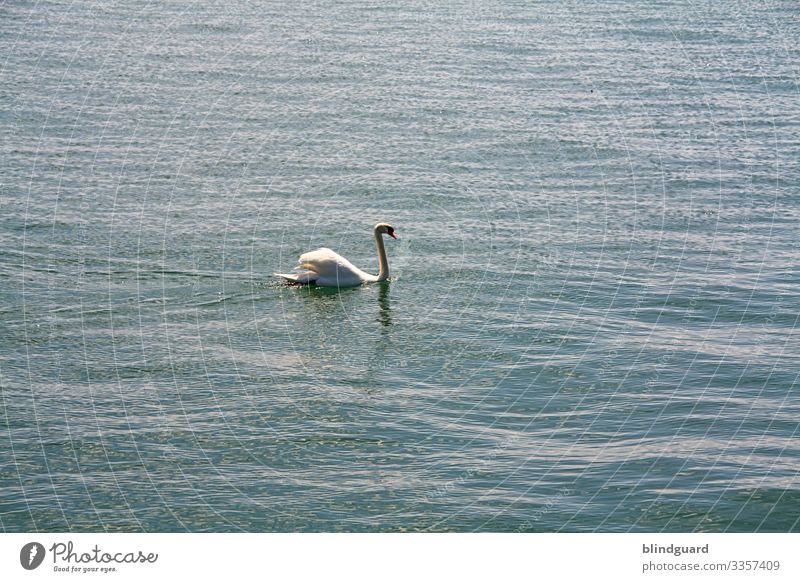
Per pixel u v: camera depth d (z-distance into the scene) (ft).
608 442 59.88
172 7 177.37
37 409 62.69
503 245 91.91
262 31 162.81
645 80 141.18
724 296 81.30
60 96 132.36
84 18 169.07
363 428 61.21
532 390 66.28
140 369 68.44
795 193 105.19
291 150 115.65
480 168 110.42
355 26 166.91
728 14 176.76
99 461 57.31
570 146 117.60
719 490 54.70
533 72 143.74
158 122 124.16
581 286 83.41
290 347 72.69
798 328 75.61
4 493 54.08
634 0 185.26
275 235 93.91
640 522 52.16
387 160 112.16
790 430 61.11
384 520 51.96
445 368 69.41
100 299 79.51
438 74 142.20
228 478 55.88
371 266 88.53
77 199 100.99
